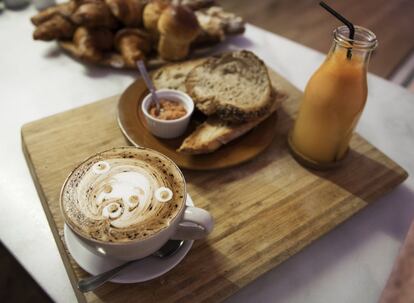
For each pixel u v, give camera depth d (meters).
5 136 0.47
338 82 0.39
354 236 0.40
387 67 1.09
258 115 0.47
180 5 0.58
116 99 0.52
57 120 0.47
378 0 1.48
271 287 0.35
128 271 0.32
